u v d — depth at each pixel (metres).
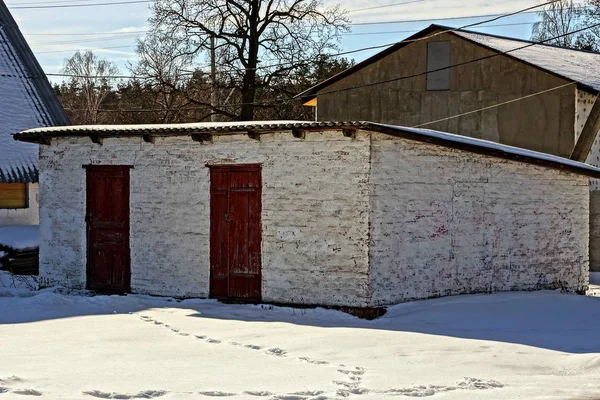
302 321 14.41
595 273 25.05
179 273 17.39
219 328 13.62
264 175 16.25
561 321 14.48
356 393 9.13
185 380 9.61
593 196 25.92
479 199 16.91
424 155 15.91
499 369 10.58
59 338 12.68
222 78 41.12
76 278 18.81
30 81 29.28
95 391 8.88
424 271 15.90
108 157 18.31
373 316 15.01
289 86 41.00
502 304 15.48
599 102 23.58
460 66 31.00
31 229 24.23
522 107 29.52
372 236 15.12
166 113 46.16
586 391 9.42
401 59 32.34
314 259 15.65
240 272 16.59
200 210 17.12
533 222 18.06
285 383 9.52
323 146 15.55
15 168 25.62
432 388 9.42
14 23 30.38
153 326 13.88
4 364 10.47
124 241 18.14
